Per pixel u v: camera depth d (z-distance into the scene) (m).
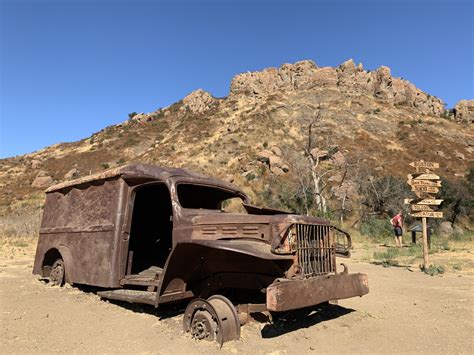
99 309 6.28
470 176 38.72
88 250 7.22
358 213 32.53
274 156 45.44
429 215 10.48
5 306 6.43
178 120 88.25
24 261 12.48
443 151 56.81
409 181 10.70
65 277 7.90
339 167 41.41
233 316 4.55
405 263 11.77
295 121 65.81
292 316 5.62
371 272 10.12
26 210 33.75
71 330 5.19
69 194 8.27
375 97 85.88
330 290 4.70
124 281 6.48
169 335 4.81
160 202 8.11
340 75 90.12
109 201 7.00
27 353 4.36
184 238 5.46
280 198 34.56
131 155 66.31
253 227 4.93
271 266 4.82
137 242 8.21
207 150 55.72
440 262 11.70
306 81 90.12
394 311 6.21
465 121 81.19
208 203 6.64
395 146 58.84
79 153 70.56
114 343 4.66
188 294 5.44
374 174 43.41
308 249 4.80
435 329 5.27
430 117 76.56
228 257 5.16
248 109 75.12
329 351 4.37
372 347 4.53
